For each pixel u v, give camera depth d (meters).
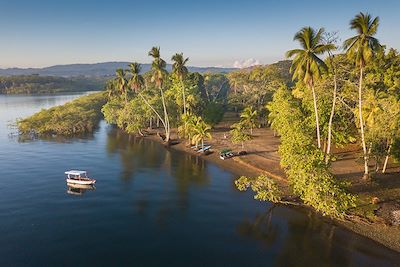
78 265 33.22
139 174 65.62
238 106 156.88
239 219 44.09
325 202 38.66
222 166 71.06
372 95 54.59
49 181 60.91
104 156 81.75
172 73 103.31
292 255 34.97
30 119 119.94
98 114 159.88
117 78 130.75
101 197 52.56
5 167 70.50
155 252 35.81
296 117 65.81
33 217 44.69
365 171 52.28
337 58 62.78
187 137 96.94
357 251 35.28
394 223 39.41
